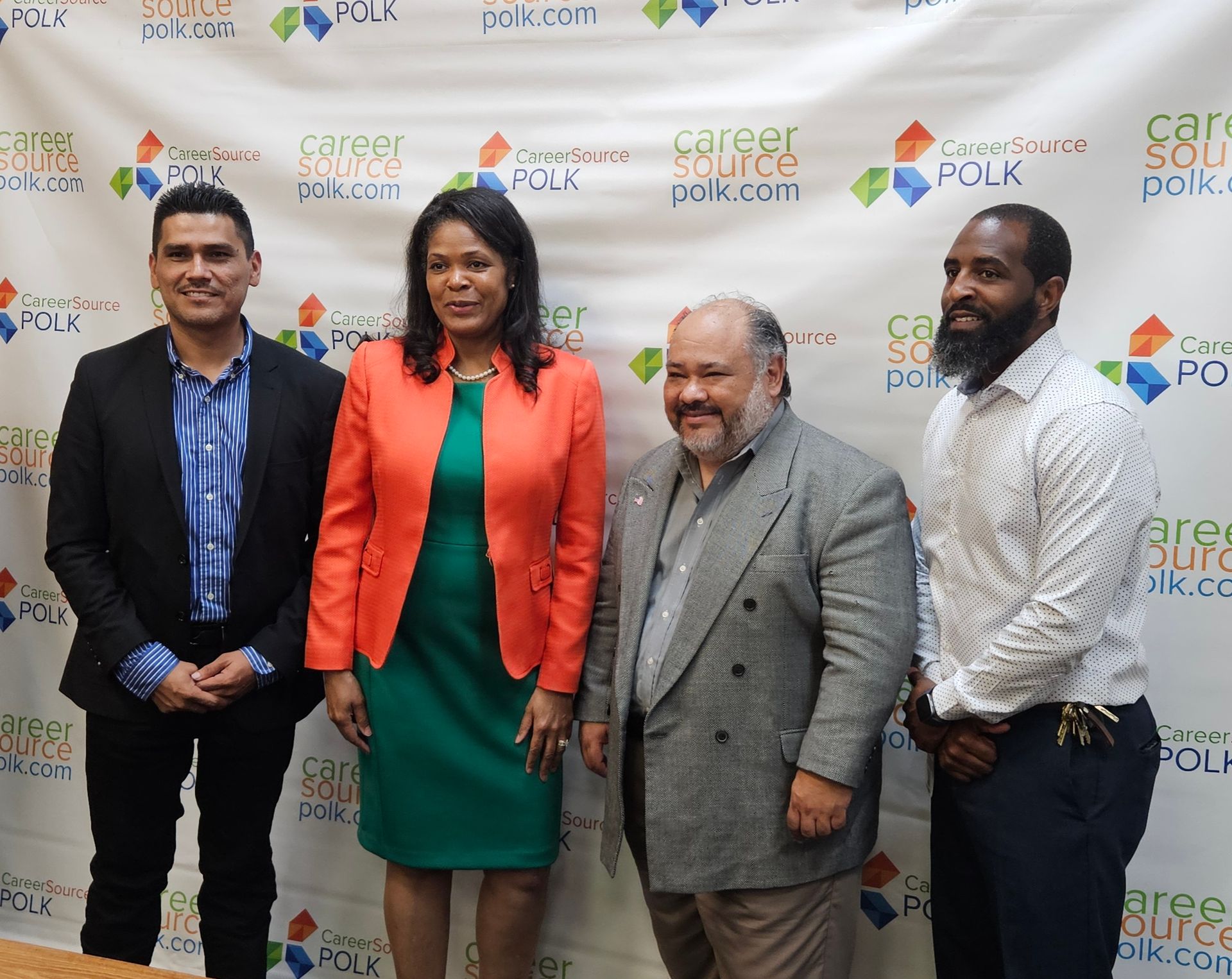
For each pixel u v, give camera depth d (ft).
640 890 7.12
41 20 7.39
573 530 6.10
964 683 4.95
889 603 5.09
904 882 6.72
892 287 6.35
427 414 5.94
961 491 5.26
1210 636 6.11
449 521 5.96
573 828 7.20
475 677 6.10
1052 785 4.91
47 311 7.62
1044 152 6.03
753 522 5.22
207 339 6.19
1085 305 6.07
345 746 7.54
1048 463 4.81
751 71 6.42
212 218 6.00
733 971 5.57
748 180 6.49
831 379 6.51
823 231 6.42
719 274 6.61
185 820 7.92
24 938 8.14
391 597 5.99
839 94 6.29
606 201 6.72
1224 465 5.98
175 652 6.18
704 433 5.17
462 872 7.47
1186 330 5.94
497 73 6.79
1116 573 4.71
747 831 5.27
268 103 7.15
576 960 7.29
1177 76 5.80
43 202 7.54
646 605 5.59
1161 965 6.36
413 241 6.05
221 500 6.19
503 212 5.89
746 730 5.26
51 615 7.88
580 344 6.88
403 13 6.87
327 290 7.23
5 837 8.14
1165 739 6.23
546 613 6.13
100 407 6.18
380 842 6.22
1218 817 6.19
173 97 7.27
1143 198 5.92
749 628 5.21
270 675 6.18
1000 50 6.03
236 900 6.58
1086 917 4.88
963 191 6.17
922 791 6.64
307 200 7.18
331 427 6.39
